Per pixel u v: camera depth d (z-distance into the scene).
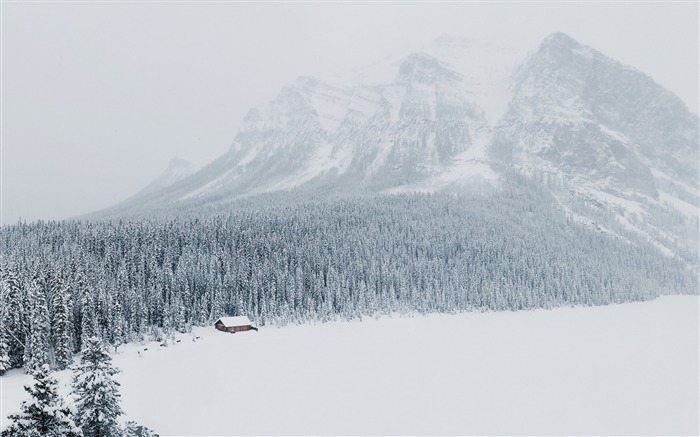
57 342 112.56
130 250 183.00
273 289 179.75
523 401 94.56
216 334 154.62
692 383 106.62
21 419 34.72
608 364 122.06
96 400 45.03
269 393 96.69
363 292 194.38
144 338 144.12
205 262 180.25
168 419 82.00
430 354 129.75
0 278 130.62
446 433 78.94
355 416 85.25
